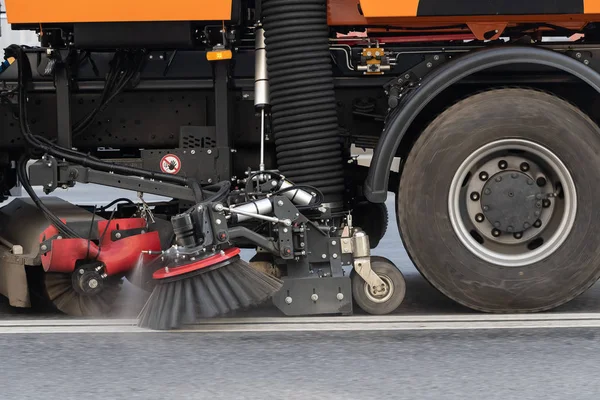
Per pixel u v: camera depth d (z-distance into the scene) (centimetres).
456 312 531
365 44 540
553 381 393
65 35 506
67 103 529
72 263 510
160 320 478
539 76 534
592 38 564
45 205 581
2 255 544
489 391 380
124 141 548
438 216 507
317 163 517
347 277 505
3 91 541
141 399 371
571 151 503
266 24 517
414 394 376
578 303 558
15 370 413
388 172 502
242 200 512
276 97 518
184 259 475
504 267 507
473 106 505
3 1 520
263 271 512
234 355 434
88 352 441
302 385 388
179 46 508
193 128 534
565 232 507
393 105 516
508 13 499
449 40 547
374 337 464
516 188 505
